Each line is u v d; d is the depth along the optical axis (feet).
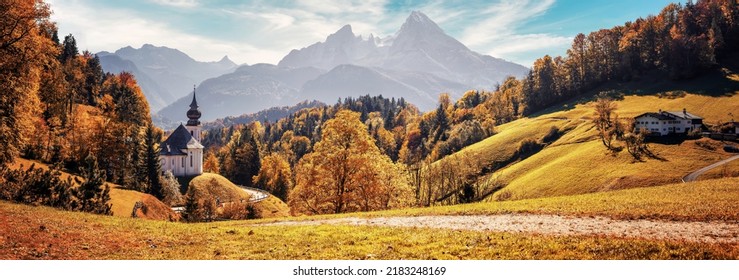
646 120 433.48
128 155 326.03
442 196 241.14
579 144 417.90
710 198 127.03
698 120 418.72
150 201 219.20
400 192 189.57
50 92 324.39
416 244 78.18
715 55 629.92
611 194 152.56
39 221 85.92
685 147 364.58
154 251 73.20
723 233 84.17
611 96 611.06
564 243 75.20
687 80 593.42
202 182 354.33
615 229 89.45
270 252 74.02
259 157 545.85
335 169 169.78
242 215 272.72
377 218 116.16
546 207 120.88
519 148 459.32
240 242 81.71
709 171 305.73
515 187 352.90
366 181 168.25
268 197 353.10
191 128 508.53
